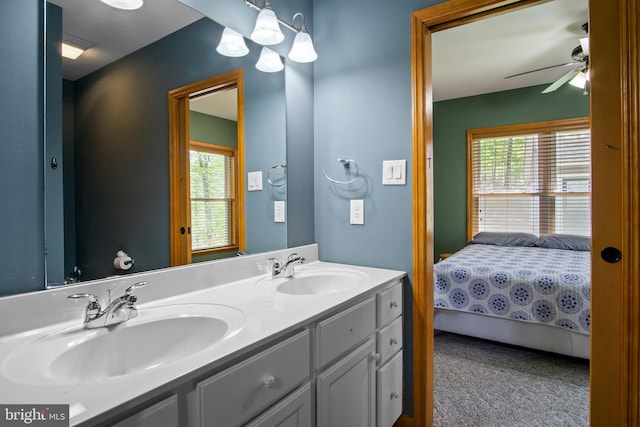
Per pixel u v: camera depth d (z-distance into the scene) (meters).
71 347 0.84
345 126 1.84
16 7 0.91
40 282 0.95
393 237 1.69
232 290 1.34
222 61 1.50
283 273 1.58
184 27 1.35
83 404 0.57
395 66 1.67
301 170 1.88
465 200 4.53
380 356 1.42
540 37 2.83
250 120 1.62
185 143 1.37
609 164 1.21
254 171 1.64
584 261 2.89
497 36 2.81
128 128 1.18
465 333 2.67
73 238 1.02
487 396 1.98
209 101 1.46
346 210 1.85
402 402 1.67
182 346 1.01
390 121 1.69
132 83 1.18
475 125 4.44
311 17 1.95
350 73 1.82
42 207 0.96
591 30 1.23
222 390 0.76
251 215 1.62
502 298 2.50
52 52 0.98
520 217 4.24
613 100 1.20
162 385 0.64
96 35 1.09
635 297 1.18
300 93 1.87
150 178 1.25
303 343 1.01
